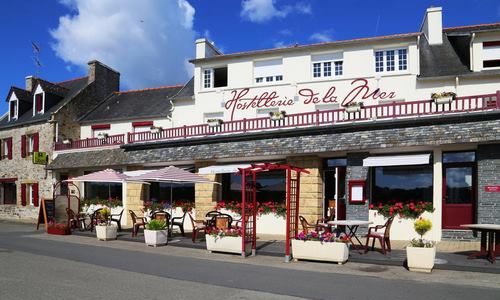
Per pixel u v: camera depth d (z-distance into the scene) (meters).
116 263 10.02
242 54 19.91
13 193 27.59
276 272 9.02
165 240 13.31
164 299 6.72
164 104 24.33
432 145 12.82
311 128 14.70
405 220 13.49
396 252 10.97
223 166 15.69
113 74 29.16
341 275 8.70
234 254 11.45
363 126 13.81
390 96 17.36
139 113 24.09
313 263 10.11
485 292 7.23
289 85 18.98
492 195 12.17
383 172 14.29
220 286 7.66
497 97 12.37
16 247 12.75
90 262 10.13
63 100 27.12
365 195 13.88
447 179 13.20
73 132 25.66
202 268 9.45
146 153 18.84
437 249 11.34
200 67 21.14
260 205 15.88
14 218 26.25
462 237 12.80
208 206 16.98
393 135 13.28
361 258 10.11
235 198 16.92
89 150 22.09
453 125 12.54
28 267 9.37
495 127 11.88
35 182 25.36
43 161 24.19
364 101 17.70
